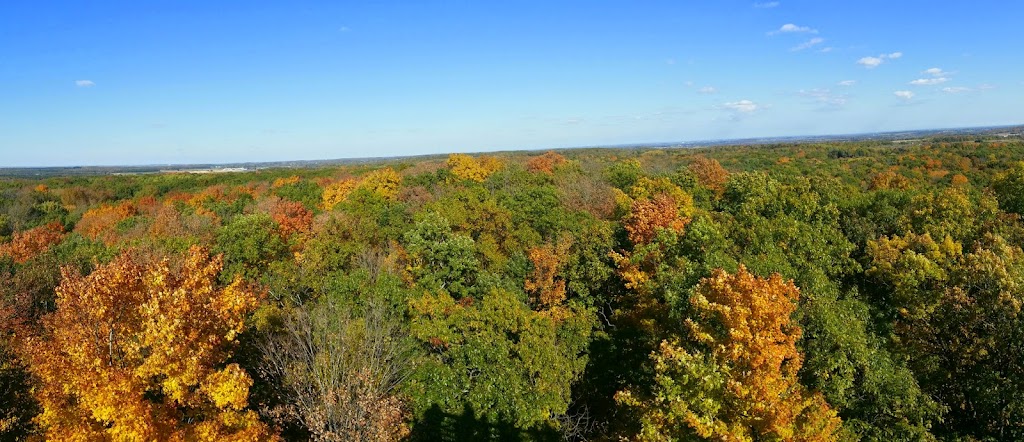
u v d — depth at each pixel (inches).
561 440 820.0
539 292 1304.1
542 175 2726.4
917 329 985.5
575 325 1024.2
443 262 1293.1
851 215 1631.4
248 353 936.3
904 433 759.7
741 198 1904.5
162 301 659.4
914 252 1187.9
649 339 980.6
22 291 1103.6
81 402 645.3
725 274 792.9
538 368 837.2
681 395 704.4
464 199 1852.9
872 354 793.6
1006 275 901.2
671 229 1248.8
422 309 973.8
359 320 902.4
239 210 2918.3
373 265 1374.3
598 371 1007.0
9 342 814.5
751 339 694.5
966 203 1499.8
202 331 702.5
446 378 836.6
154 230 2144.4
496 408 800.3
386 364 856.3
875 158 4232.3
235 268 1369.3
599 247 1344.7
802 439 690.2
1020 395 764.0
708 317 794.8
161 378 730.2
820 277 974.4
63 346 659.4
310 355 844.6
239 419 715.4
